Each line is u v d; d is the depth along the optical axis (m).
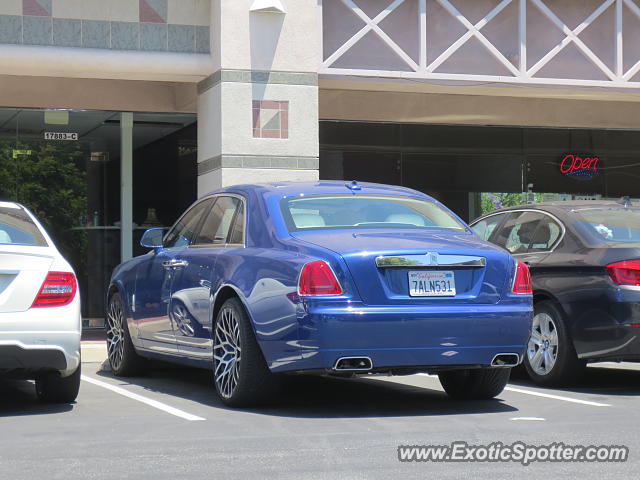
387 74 14.52
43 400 8.40
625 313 8.91
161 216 16.27
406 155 17.31
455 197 17.52
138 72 13.86
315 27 14.10
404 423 7.12
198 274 8.66
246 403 7.93
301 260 7.46
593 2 15.62
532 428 6.84
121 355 10.54
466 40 14.91
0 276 7.62
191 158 16.47
